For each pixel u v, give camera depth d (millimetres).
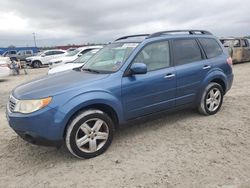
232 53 17516
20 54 37375
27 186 3703
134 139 4980
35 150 4777
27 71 23484
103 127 4445
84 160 4301
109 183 3641
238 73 13344
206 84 5777
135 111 4785
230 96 7926
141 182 3615
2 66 16188
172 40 5418
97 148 4379
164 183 3561
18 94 4297
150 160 4184
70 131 4105
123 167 4020
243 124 5504
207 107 5957
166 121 5805
